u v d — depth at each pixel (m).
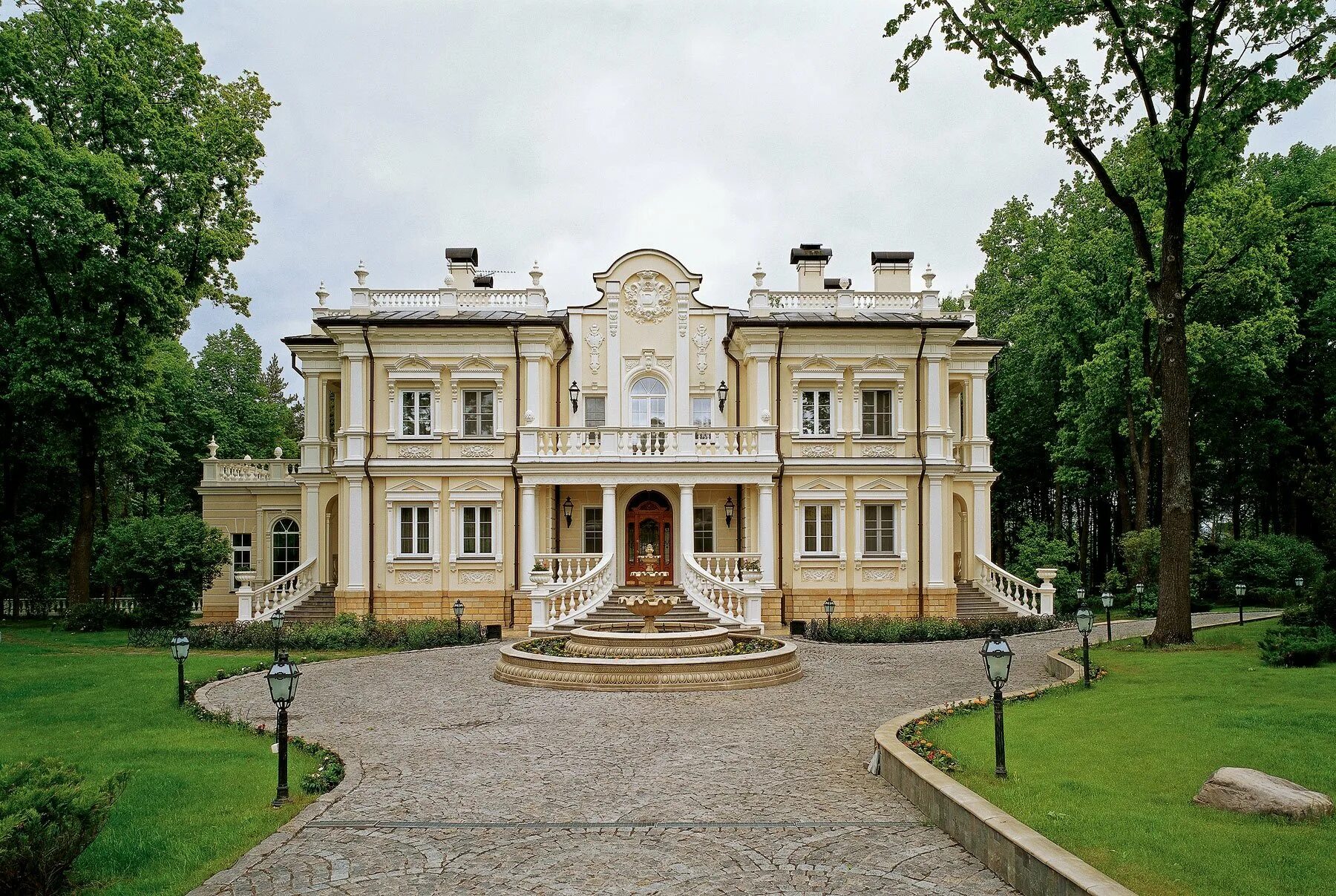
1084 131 20.28
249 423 55.84
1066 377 40.34
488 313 32.09
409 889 7.48
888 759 10.60
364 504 30.48
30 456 35.09
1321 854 6.98
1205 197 33.66
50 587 44.97
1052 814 8.06
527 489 29.84
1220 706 12.59
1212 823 7.78
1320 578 17.52
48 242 27.97
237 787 10.32
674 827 9.02
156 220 30.56
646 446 29.88
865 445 31.31
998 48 19.84
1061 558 35.00
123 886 7.44
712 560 29.61
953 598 31.09
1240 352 33.69
